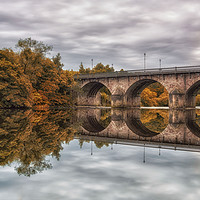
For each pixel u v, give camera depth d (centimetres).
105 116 4691
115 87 7688
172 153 1350
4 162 1052
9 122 2797
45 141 1595
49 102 6844
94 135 2136
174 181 825
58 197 688
